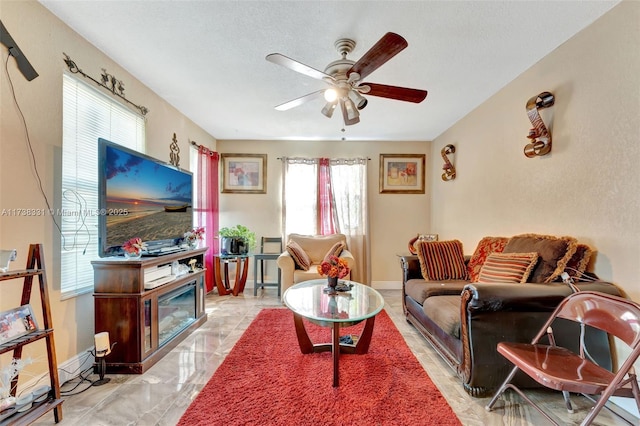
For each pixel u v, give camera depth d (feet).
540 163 8.12
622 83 5.90
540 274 6.69
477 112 11.34
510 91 9.34
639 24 5.59
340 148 16.43
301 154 16.40
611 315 4.81
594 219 6.52
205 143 14.69
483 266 8.27
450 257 10.16
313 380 6.68
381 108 11.53
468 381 6.08
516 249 7.80
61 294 6.60
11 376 4.74
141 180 8.07
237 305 12.76
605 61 6.23
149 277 7.73
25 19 5.79
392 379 6.74
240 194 16.29
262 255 14.53
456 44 7.28
